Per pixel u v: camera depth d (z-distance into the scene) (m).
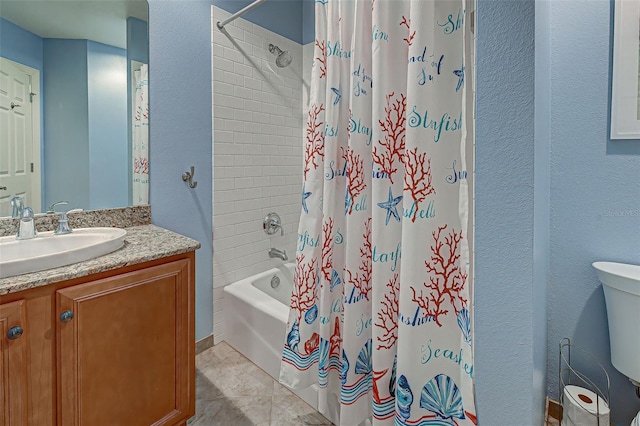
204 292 2.04
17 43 1.34
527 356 0.84
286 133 2.50
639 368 1.19
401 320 1.05
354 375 1.21
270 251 2.40
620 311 1.23
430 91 1.01
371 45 1.20
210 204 2.04
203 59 1.96
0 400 0.91
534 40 0.78
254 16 2.22
